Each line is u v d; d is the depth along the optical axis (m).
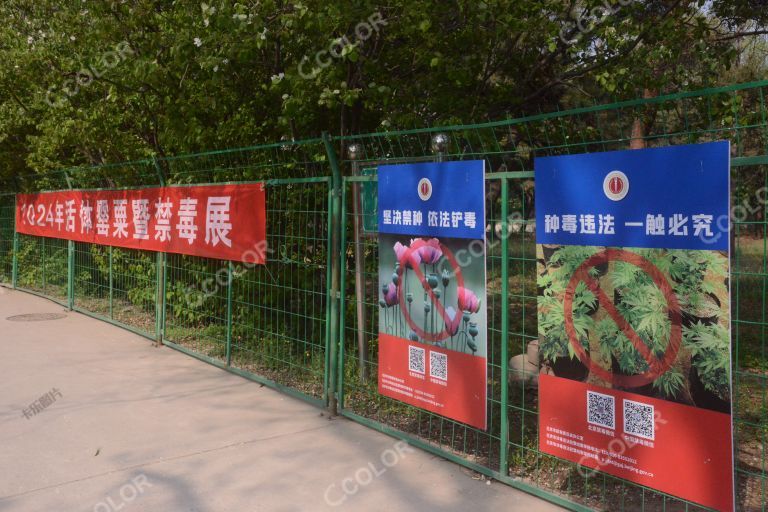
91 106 8.36
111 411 5.16
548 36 6.38
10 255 13.29
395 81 6.42
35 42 8.88
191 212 6.81
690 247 2.87
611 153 3.15
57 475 3.96
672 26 6.51
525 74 7.44
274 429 4.77
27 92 10.31
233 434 4.66
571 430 3.43
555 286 3.47
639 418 3.12
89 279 10.06
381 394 4.80
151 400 5.46
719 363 2.80
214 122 7.34
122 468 4.07
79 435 4.63
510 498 3.65
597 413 3.30
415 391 4.38
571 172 3.34
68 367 6.52
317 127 6.96
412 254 4.34
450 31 6.46
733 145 3.86
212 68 6.25
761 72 10.30
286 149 6.59
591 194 3.26
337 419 4.99
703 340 2.86
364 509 3.53
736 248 3.33
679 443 2.97
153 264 8.16
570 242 3.38
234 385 5.91
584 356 3.35
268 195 6.61
